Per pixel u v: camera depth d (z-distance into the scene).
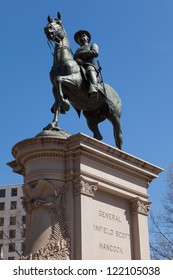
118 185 8.79
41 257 7.44
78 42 10.52
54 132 8.46
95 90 9.25
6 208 58.81
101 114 10.38
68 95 9.38
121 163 8.91
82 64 9.62
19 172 9.02
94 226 8.09
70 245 7.57
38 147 8.14
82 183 7.97
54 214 7.79
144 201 9.30
